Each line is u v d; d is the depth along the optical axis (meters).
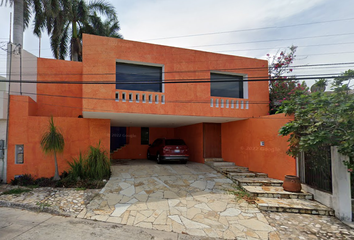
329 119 7.05
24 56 10.88
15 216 6.18
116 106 9.16
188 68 10.42
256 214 6.70
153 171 10.91
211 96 10.88
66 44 19.95
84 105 8.76
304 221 6.34
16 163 9.45
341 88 7.09
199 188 8.79
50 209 6.61
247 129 11.64
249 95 11.59
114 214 6.44
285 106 8.79
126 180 9.34
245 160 11.72
